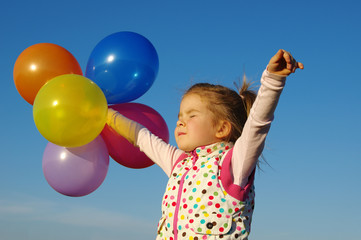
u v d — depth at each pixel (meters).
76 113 2.26
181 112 2.14
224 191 1.86
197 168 1.97
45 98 2.29
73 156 2.62
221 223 1.81
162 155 2.31
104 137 2.72
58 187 2.66
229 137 2.10
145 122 2.68
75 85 2.31
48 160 2.67
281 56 1.63
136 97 2.79
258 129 1.76
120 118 2.56
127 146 2.68
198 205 1.85
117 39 2.71
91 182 2.65
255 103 1.76
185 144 2.08
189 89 2.21
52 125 2.28
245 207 1.89
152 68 2.74
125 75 2.62
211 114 2.09
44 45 2.69
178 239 1.88
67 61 2.65
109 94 2.66
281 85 1.69
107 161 2.73
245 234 1.86
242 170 1.85
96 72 2.64
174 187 2.00
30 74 2.57
